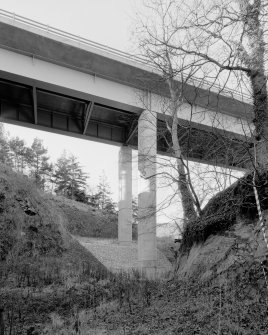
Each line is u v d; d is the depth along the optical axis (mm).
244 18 7066
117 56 29906
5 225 21844
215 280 9664
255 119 10320
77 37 29109
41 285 13758
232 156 11695
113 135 40906
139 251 29203
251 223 10211
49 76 29422
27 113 35188
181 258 14477
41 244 22859
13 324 8289
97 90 31375
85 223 49406
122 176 41312
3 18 26672
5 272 16719
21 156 68062
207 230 12688
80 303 10625
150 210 26266
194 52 8125
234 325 6238
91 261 24594
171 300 9547
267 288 7098
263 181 9789
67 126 37875
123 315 8742
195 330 6496
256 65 7855
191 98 18312
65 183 73188
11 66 27891
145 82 26844
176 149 19188
